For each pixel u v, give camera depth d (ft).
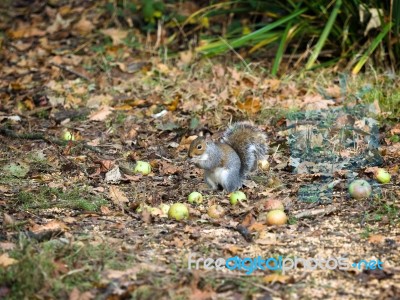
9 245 27.68
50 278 24.91
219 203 33.32
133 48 56.95
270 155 39.68
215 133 43.29
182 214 31.09
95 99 49.11
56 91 50.70
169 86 50.96
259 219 30.83
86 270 25.80
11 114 47.24
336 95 48.01
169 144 41.98
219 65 52.95
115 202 33.30
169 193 34.81
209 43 55.21
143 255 27.50
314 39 54.34
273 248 28.14
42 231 29.01
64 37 59.52
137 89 50.70
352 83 48.34
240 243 28.68
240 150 35.68
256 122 45.06
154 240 28.89
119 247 27.94
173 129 44.19
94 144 42.19
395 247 28.02
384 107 45.50
